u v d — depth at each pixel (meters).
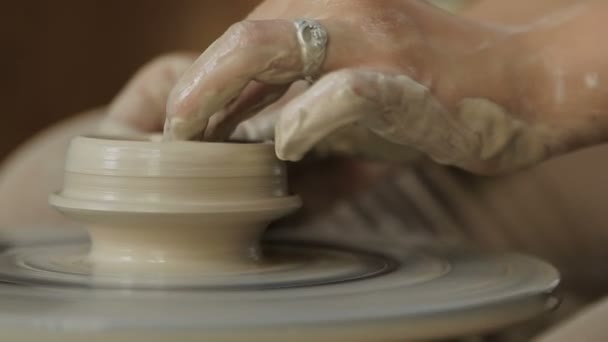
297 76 0.47
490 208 0.82
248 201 0.47
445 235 0.82
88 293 0.43
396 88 0.46
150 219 0.46
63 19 1.19
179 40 1.11
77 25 1.19
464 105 0.50
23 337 0.39
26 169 0.71
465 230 0.82
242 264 0.48
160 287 0.44
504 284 0.46
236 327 0.39
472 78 0.51
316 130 0.44
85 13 1.18
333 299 0.42
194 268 0.47
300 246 0.56
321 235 0.60
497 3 0.72
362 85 0.45
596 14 0.55
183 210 0.46
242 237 0.48
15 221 0.69
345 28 0.47
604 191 0.78
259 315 0.40
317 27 0.46
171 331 0.38
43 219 0.69
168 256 0.47
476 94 0.51
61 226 0.63
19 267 0.48
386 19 0.48
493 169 0.53
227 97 0.46
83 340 0.38
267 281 0.46
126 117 0.69
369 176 0.79
